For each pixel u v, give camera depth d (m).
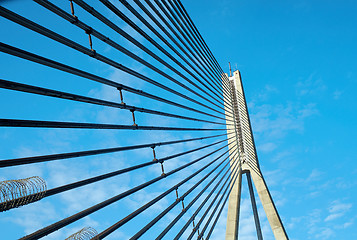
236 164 33.66
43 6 5.39
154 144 9.95
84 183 5.82
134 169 8.02
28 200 4.31
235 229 28.14
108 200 6.60
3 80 4.54
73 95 6.06
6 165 4.37
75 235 5.34
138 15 10.08
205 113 20.62
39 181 4.46
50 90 5.46
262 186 38.97
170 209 10.16
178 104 13.34
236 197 31.81
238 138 43.53
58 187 5.10
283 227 35.28
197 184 14.00
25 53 4.86
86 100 6.46
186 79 15.73
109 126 7.25
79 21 6.34
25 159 4.69
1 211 4.06
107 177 6.66
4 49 4.49
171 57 13.48
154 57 11.07
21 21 4.84
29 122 4.95
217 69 33.59
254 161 42.09
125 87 8.33
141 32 9.95
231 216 29.72
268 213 36.72
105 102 7.23
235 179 32.06
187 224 11.76
